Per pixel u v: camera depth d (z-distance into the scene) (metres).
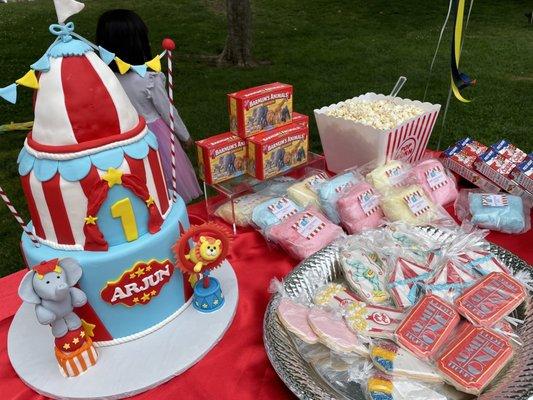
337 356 1.14
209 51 7.28
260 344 1.26
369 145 1.90
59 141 1.07
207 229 1.26
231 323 1.33
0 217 3.66
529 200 1.79
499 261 1.40
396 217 1.69
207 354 1.23
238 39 6.62
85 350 1.16
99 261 1.12
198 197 3.04
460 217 1.80
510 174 1.83
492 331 1.14
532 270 1.36
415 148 2.06
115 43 2.23
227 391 1.14
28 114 5.26
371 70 6.36
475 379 1.02
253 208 1.77
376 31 8.10
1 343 1.29
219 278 1.48
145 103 2.36
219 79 6.20
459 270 1.35
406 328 1.15
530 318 1.22
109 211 1.11
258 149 1.70
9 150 4.55
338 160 2.10
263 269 1.56
